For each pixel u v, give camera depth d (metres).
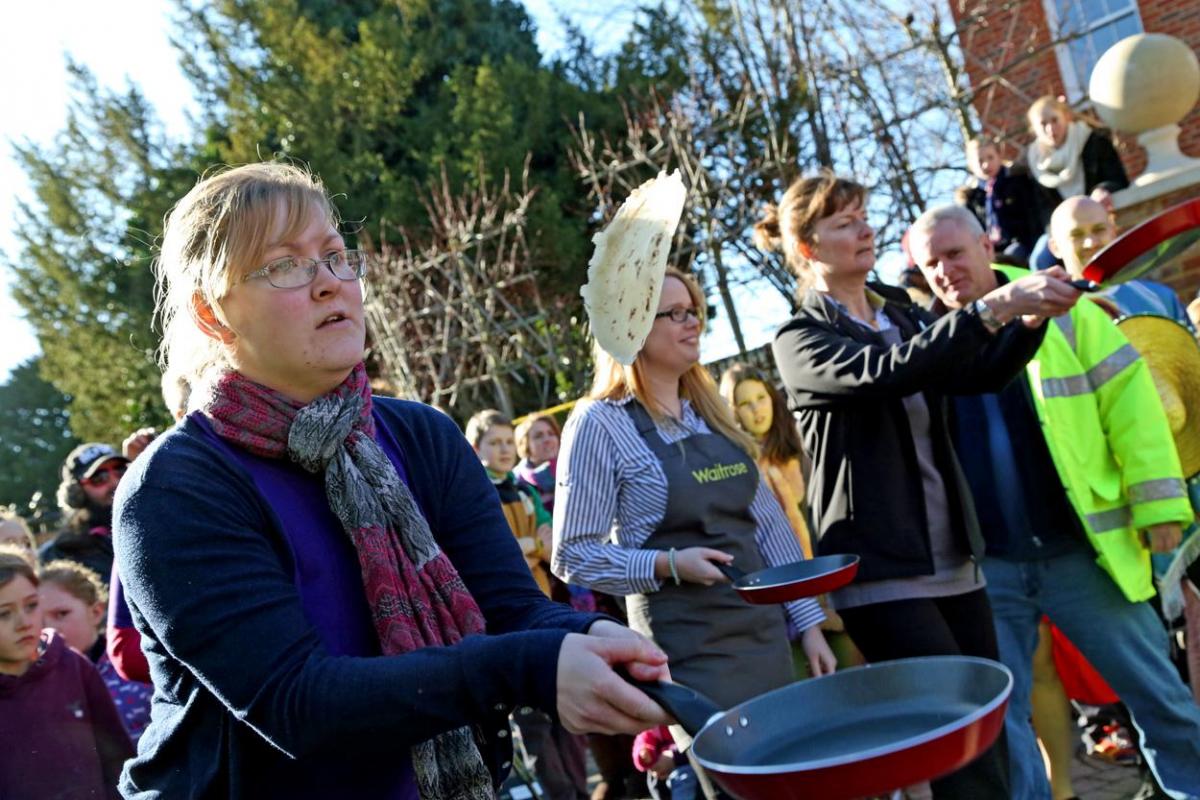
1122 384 3.76
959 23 12.10
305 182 1.71
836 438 3.38
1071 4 12.59
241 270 1.62
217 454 1.61
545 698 1.44
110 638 3.68
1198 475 4.50
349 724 1.44
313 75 21.47
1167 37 7.96
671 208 2.15
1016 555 3.75
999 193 8.11
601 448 3.26
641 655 1.45
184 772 1.60
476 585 1.83
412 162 20.75
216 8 21.78
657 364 3.34
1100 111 8.09
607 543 3.25
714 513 3.26
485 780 1.70
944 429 3.43
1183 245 2.67
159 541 1.51
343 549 1.67
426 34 22.31
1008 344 3.15
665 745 4.61
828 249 3.51
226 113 21.92
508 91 20.03
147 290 21.78
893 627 3.29
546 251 17.72
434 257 15.80
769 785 1.11
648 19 19.50
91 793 3.10
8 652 3.03
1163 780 3.70
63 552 4.95
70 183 22.44
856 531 3.33
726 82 15.05
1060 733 4.25
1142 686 3.70
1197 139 11.74
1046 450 3.73
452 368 15.56
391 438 1.82
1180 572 4.14
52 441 39.06
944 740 1.09
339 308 1.67
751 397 5.09
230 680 1.47
